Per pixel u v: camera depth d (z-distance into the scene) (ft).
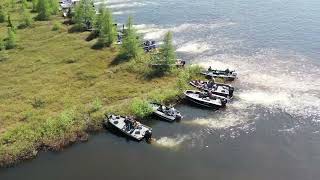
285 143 235.61
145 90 299.99
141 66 335.88
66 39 416.05
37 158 234.17
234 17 451.12
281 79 309.42
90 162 227.81
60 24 458.91
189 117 266.16
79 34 427.74
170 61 327.67
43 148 241.96
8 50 399.65
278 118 259.60
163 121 263.49
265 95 287.07
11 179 218.18
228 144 236.84
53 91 309.01
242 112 268.41
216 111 271.28
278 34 398.62
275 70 324.39
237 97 286.25
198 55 360.07
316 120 255.70
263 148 232.12
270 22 431.84
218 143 237.86
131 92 298.97
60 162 229.66
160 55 332.39
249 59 346.95
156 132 251.80
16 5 552.41
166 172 215.31
